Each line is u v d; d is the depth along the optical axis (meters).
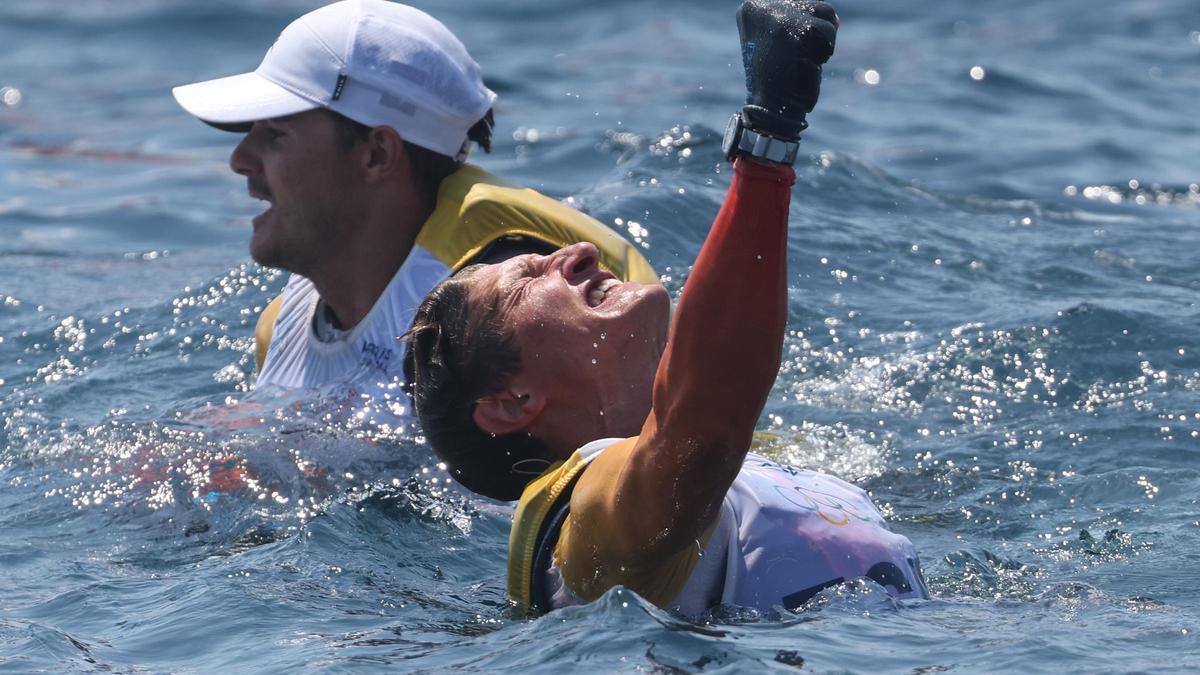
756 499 7.95
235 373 16.84
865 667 7.15
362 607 9.02
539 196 13.69
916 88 37.91
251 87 13.62
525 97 37.06
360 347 13.73
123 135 36.38
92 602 9.45
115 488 12.34
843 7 52.50
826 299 18.38
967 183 27.66
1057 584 9.23
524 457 8.77
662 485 6.78
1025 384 15.67
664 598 7.77
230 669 7.96
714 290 6.32
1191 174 28.77
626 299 8.82
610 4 52.50
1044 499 12.11
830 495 8.40
